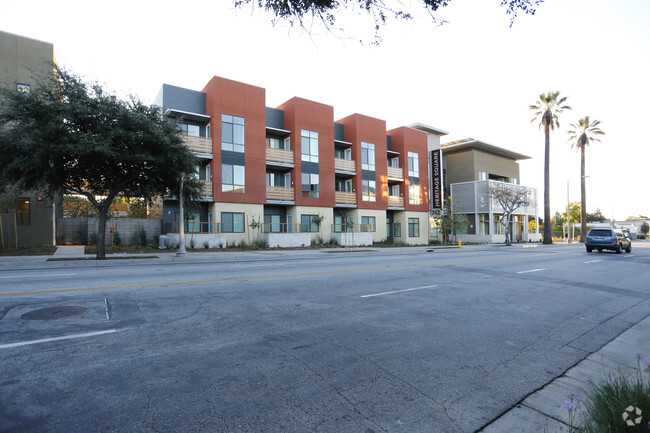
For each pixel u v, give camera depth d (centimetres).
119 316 589
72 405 312
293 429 285
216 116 2500
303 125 2948
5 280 973
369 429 289
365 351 460
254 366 404
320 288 887
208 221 2592
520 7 446
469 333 549
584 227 4688
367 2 455
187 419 295
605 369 428
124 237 2322
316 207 2998
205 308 655
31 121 1292
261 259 1891
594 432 251
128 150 1502
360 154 3350
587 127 4681
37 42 2114
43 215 2134
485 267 1443
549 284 1040
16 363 395
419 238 3850
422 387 367
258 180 2675
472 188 4412
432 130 4375
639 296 892
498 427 301
